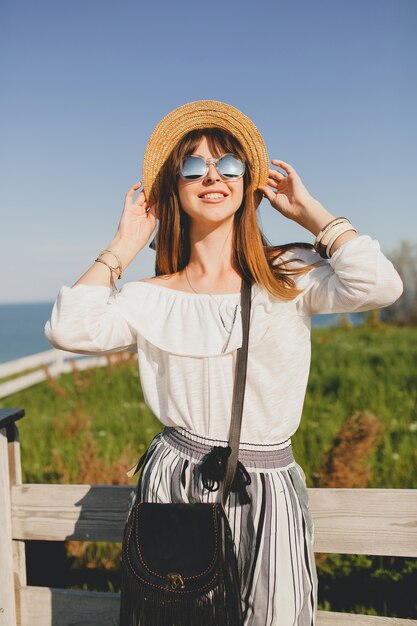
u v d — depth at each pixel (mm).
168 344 1900
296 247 2064
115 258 2062
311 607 1816
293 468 1917
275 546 1753
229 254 2043
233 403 1812
